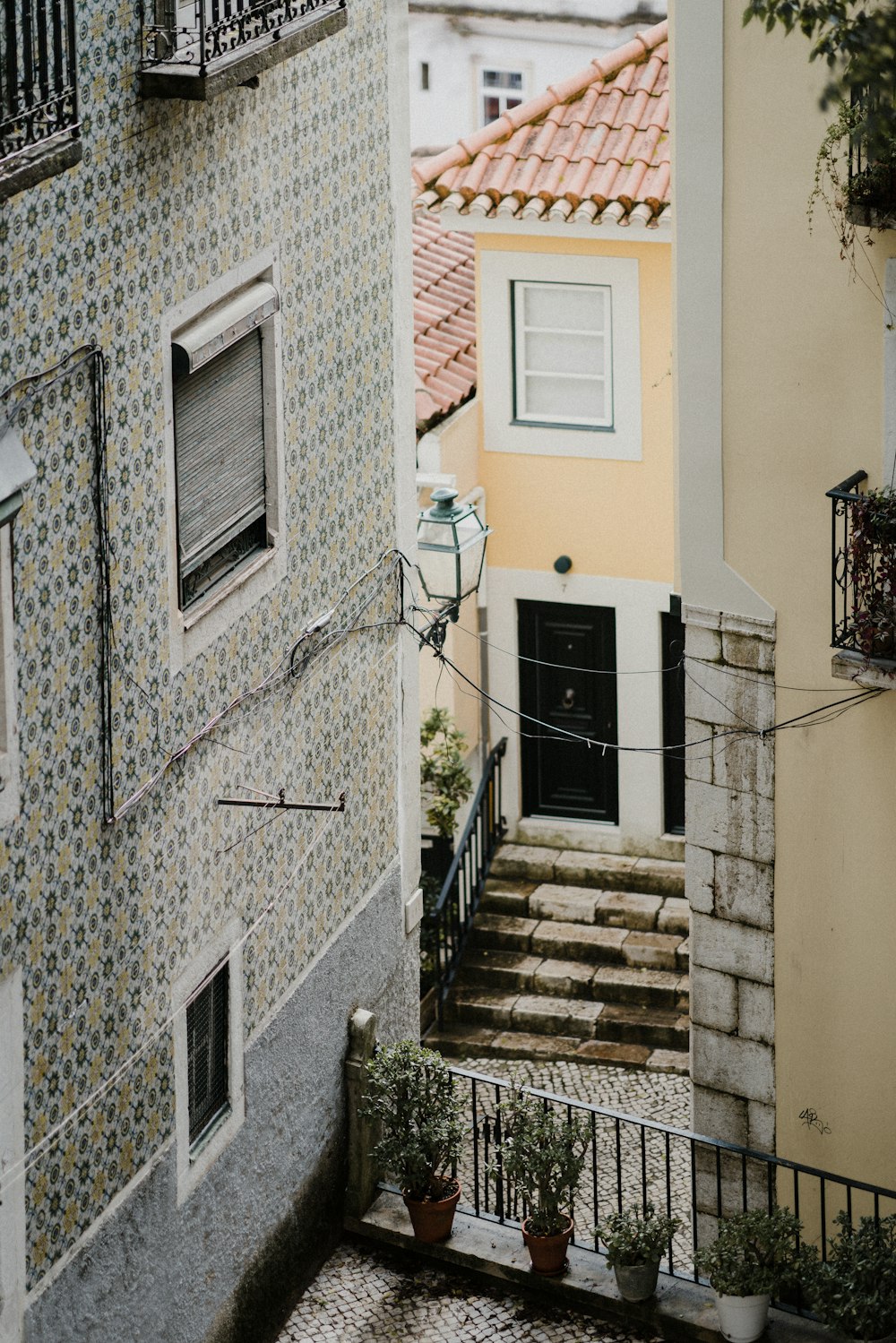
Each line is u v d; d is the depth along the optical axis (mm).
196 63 9141
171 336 9680
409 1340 11672
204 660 10352
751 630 11180
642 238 16531
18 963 8906
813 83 10172
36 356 8531
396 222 12195
